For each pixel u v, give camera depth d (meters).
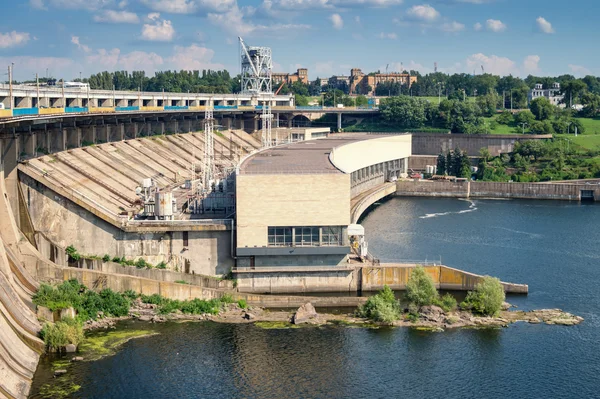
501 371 132.00
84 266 169.12
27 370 125.62
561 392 125.38
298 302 162.12
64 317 144.12
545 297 170.50
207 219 179.12
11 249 157.25
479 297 157.75
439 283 173.75
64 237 173.00
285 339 143.38
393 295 160.12
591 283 181.75
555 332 148.38
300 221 167.75
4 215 162.12
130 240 171.50
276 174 167.00
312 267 169.62
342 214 168.25
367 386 126.12
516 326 151.12
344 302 162.75
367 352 138.25
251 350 138.25
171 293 158.75
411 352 138.62
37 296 147.50
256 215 167.00
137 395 120.88
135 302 156.75
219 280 169.88
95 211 171.00
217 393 122.50
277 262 169.25
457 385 127.12
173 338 142.75
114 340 141.12
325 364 133.38
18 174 173.38
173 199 182.50
